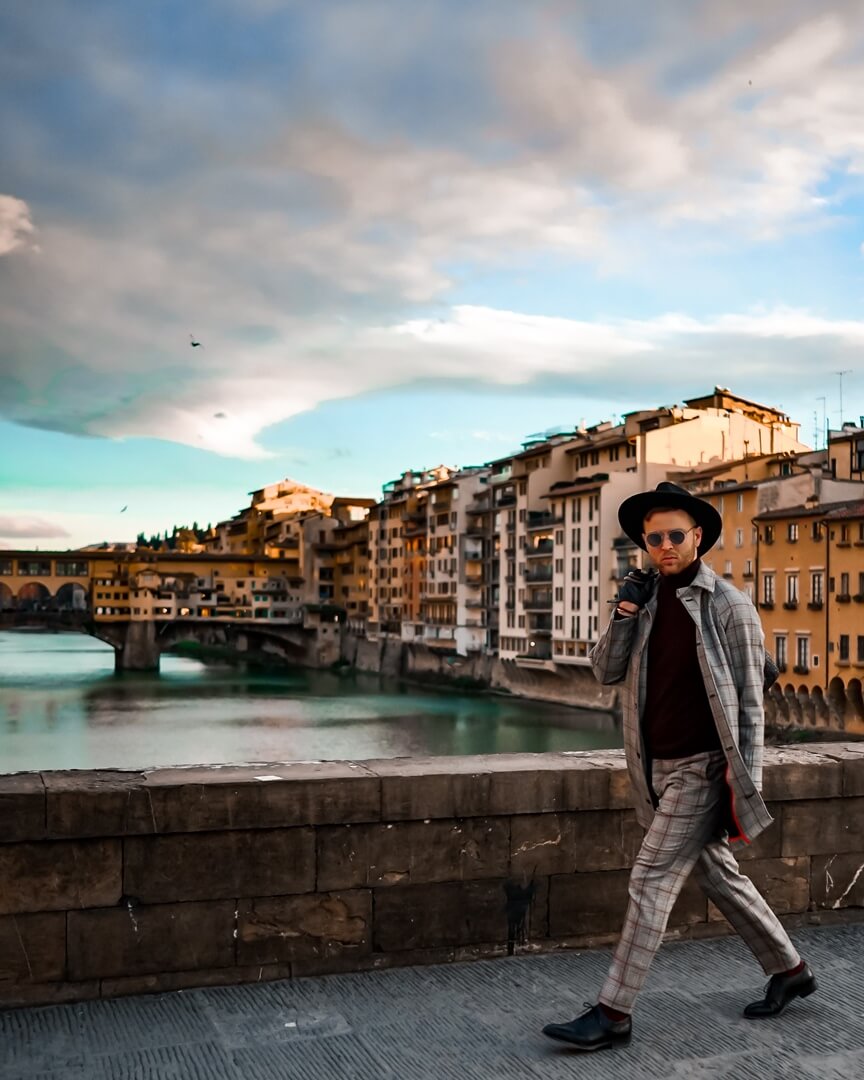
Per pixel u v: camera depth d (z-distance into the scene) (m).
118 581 157.88
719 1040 4.96
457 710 96.75
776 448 94.88
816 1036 5.01
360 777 5.87
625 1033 4.88
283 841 5.75
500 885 6.13
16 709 100.69
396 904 5.95
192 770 5.91
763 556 73.38
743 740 5.00
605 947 6.30
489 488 115.75
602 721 87.94
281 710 98.88
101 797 5.42
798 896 6.80
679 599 5.10
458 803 6.03
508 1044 4.90
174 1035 4.95
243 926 5.67
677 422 91.25
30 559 168.00
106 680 134.50
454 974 5.81
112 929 5.46
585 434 107.94
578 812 6.28
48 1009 5.26
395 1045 4.87
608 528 89.50
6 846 5.31
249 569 169.38
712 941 6.41
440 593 124.81
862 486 72.19
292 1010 5.27
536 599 102.44
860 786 6.93
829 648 67.19
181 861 5.57
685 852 5.02
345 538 164.00
